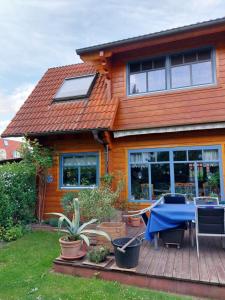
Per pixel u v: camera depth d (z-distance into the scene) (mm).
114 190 8938
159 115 8617
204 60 8375
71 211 8016
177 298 4184
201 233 5328
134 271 4676
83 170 9547
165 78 8797
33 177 9594
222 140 7969
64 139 9898
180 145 8414
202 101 8172
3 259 5973
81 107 9523
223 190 7828
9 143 37844
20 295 4336
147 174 8742
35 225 8969
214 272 4590
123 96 9266
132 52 9250
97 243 5980
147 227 5867
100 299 4152
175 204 6820
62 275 5137
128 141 9086
